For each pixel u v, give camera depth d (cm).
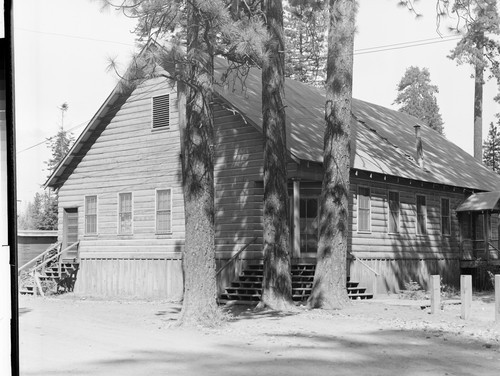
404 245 2422
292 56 2975
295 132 2092
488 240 2788
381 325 1361
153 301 2130
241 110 2066
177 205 2259
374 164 2259
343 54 1762
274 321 1449
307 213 2075
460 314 1562
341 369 852
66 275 2478
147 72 1168
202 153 1355
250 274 2016
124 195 2409
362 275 2152
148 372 817
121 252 2389
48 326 1355
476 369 856
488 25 2198
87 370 831
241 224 2072
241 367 864
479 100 3017
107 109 2434
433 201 2644
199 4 1199
